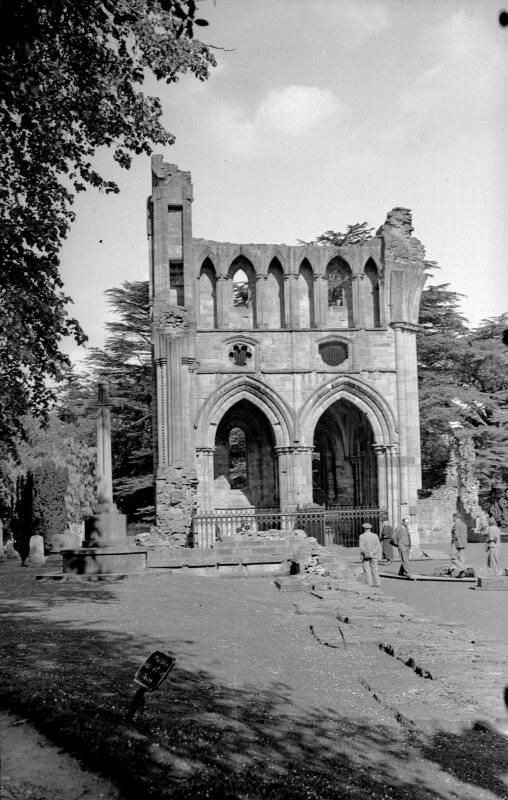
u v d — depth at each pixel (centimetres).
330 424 5438
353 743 1059
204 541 4022
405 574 3388
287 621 2039
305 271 5084
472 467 5431
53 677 1092
